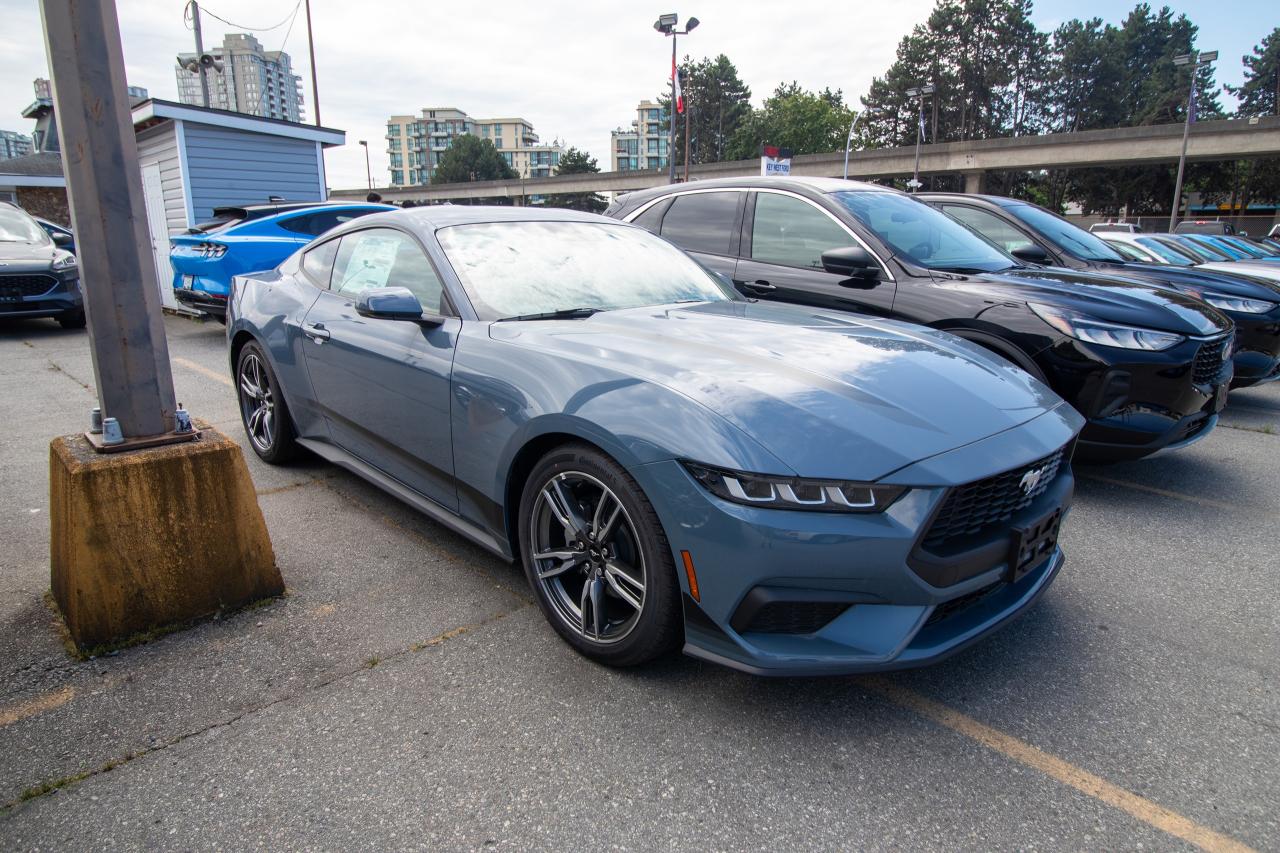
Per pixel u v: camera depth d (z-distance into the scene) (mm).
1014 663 2502
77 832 1728
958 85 74250
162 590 2537
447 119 163500
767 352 2420
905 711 2232
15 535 3348
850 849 1724
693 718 2172
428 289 3057
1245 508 4020
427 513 3041
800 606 1985
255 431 4375
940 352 2645
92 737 2043
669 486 2029
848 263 4312
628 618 2303
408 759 1983
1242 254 10391
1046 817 1829
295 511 3660
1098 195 62000
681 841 1736
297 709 2176
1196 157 38969
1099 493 4254
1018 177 66750
